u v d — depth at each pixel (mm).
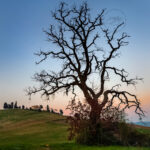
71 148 16578
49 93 30953
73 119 20750
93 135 20219
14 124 72875
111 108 21828
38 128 55531
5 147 15484
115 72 31172
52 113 96000
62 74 30797
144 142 18906
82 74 29234
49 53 31328
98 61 30719
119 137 20219
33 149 15406
